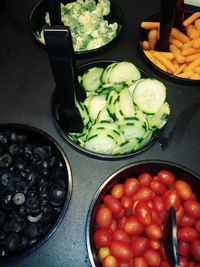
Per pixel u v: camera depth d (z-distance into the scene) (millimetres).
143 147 296
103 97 323
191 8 385
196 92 333
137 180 283
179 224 270
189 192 271
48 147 300
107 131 298
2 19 395
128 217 276
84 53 349
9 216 269
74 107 284
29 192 274
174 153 298
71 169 291
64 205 271
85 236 261
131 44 367
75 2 406
